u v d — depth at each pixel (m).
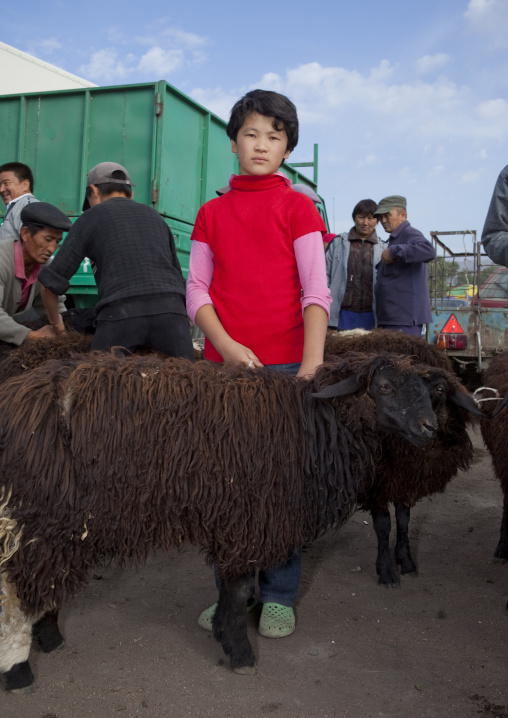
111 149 6.49
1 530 2.31
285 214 2.88
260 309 2.91
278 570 3.03
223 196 3.07
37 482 2.34
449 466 3.57
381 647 2.92
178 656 2.82
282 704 2.47
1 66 10.36
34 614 2.45
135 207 3.69
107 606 3.30
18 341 3.99
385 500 3.63
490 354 9.34
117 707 2.43
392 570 3.64
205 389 2.55
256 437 2.52
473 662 2.80
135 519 2.44
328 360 2.86
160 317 3.55
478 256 9.37
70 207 6.71
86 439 2.37
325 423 2.67
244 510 2.52
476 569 3.85
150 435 2.43
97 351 2.82
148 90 6.30
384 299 5.67
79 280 5.98
